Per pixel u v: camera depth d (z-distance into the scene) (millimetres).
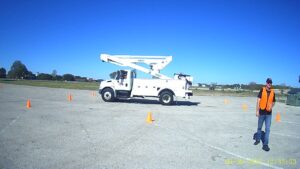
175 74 21406
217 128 11227
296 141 9414
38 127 9797
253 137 9609
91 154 6746
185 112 16516
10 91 31031
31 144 7453
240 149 7898
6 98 21438
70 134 8844
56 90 38094
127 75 20750
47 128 9672
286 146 8562
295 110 23625
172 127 10930
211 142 8586
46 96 25219
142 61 21750
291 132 11281
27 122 10727
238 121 13727
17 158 6230
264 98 8133
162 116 14102
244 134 10164
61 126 10141
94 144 7699
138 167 5953
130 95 20984
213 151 7527
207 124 12172
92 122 11312
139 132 9625
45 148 7113
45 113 13445
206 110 18500
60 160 6203
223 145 8281
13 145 7293
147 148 7496
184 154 7086
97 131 9484
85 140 8117
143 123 11586
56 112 13969
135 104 20469
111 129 9953
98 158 6453
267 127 8086
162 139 8672
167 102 20609
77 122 11156
